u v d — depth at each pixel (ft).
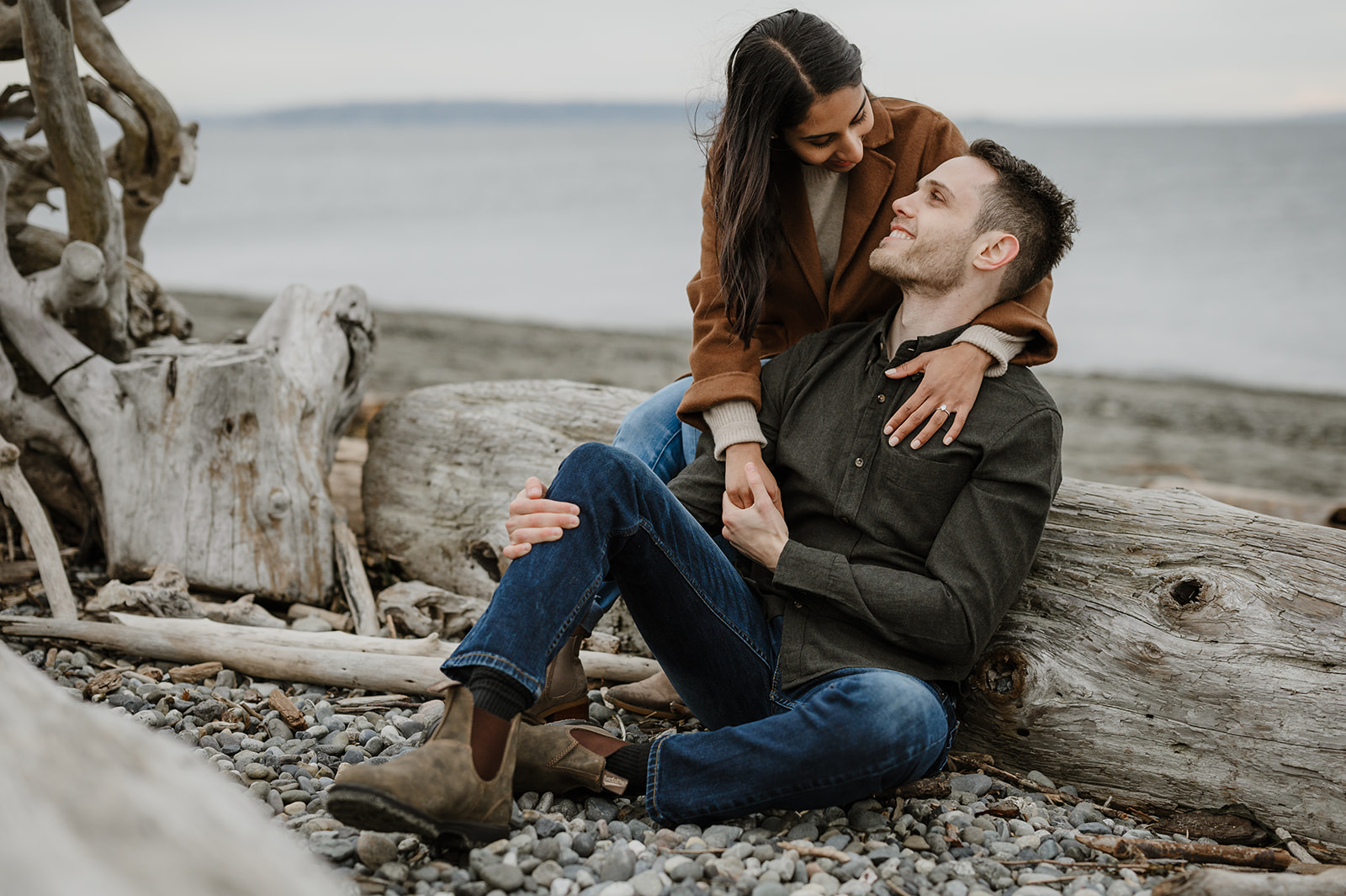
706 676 8.30
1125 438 39.09
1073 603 9.30
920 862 7.31
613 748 7.98
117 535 12.92
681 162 265.13
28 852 3.41
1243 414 44.39
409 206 146.92
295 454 13.08
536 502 7.59
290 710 9.91
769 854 7.23
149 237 109.19
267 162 280.31
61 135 12.33
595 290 77.82
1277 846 8.14
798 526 8.82
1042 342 8.57
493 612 7.27
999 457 7.97
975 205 8.28
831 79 8.51
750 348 9.42
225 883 3.96
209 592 12.85
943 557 7.89
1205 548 9.08
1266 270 86.99
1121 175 185.16
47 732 4.00
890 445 8.27
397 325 57.52
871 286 9.76
